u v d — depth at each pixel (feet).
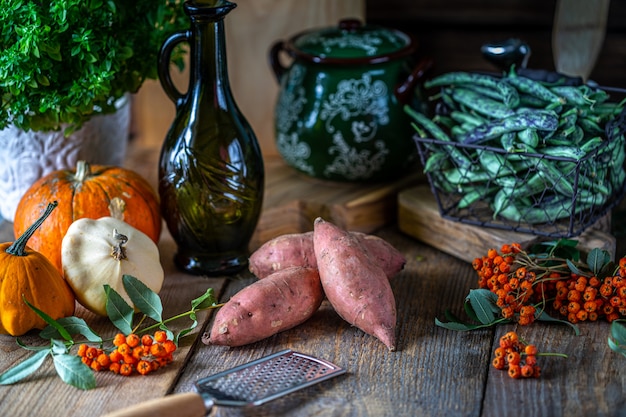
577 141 4.16
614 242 4.33
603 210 4.45
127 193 4.28
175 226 4.38
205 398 3.15
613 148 4.25
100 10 4.12
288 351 3.66
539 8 5.65
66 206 4.16
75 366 3.43
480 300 3.82
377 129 5.00
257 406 3.32
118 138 5.02
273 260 4.11
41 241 4.17
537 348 3.70
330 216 4.98
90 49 4.05
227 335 3.66
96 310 3.94
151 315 3.78
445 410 3.29
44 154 4.68
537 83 4.30
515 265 4.17
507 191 4.33
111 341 3.81
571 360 3.61
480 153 4.33
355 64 4.92
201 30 4.07
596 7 5.35
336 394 3.40
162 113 6.01
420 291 4.28
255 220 4.44
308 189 5.21
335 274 3.75
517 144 4.17
